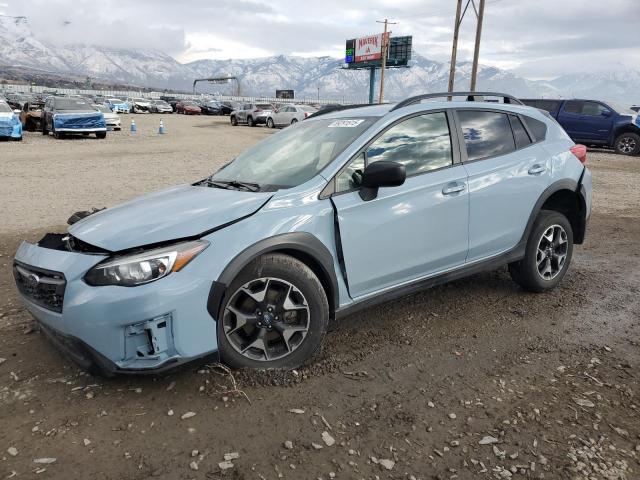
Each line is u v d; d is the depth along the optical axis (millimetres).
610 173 13609
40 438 2621
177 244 2873
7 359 3430
